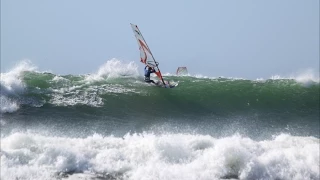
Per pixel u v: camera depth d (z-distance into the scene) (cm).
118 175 4775
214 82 8588
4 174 4581
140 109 7538
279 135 6769
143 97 7862
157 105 7725
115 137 6238
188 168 4991
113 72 8406
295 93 8419
